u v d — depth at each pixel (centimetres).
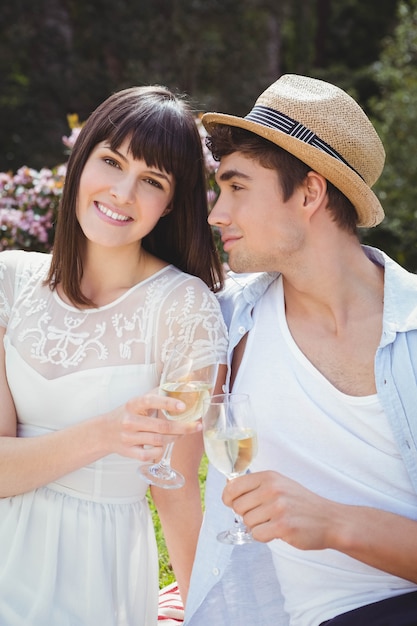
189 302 263
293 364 254
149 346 260
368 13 1995
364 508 226
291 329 259
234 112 1600
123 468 256
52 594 241
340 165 243
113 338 260
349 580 243
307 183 247
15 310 270
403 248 1166
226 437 214
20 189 582
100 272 269
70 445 236
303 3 1841
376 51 2000
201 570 257
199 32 1589
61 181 579
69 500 253
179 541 277
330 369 252
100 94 1519
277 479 219
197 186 277
